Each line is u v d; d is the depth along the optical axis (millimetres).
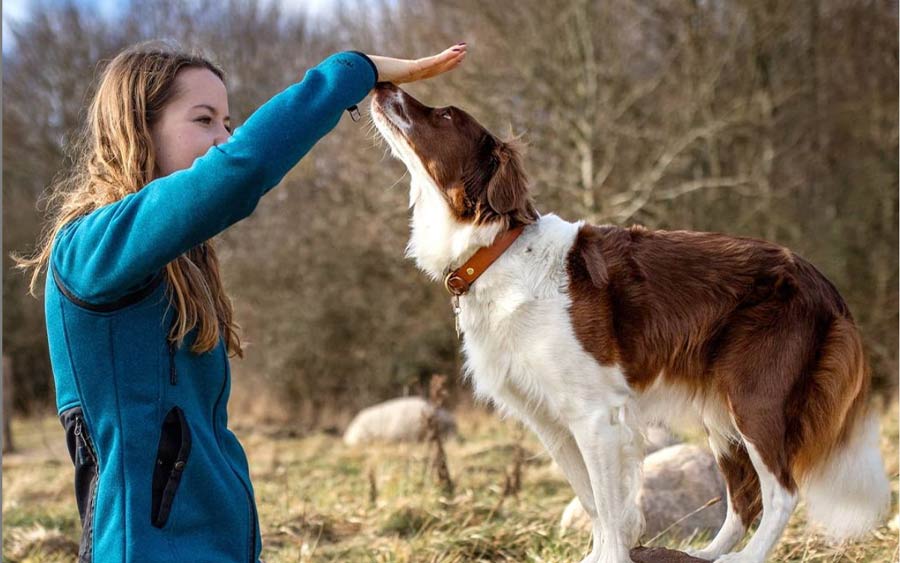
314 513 6176
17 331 18609
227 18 20234
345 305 16953
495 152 3717
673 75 15578
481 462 8289
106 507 2240
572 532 4938
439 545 4918
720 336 3645
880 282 14227
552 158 15461
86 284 2211
